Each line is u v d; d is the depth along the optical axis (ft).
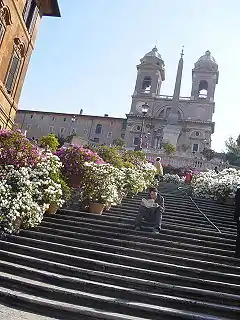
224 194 51.72
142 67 230.07
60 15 67.51
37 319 16.87
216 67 224.94
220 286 21.15
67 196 35.53
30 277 21.47
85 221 32.45
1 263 22.70
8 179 30.63
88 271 21.68
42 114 224.74
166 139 197.16
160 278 21.83
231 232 34.50
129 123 213.46
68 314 17.89
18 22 54.13
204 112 213.87
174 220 36.81
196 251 26.81
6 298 19.06
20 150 34.19
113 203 39.86
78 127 220.02
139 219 31.01
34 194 30.81
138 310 18.44
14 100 58.29
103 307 18.74
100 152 52.01
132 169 50.44
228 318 18.51
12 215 27.30
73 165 38.55
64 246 25.41
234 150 173.99
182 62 217.15
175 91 211.82
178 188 64.08
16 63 56.85
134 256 25.22
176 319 18.07
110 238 27.58
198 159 129.90
